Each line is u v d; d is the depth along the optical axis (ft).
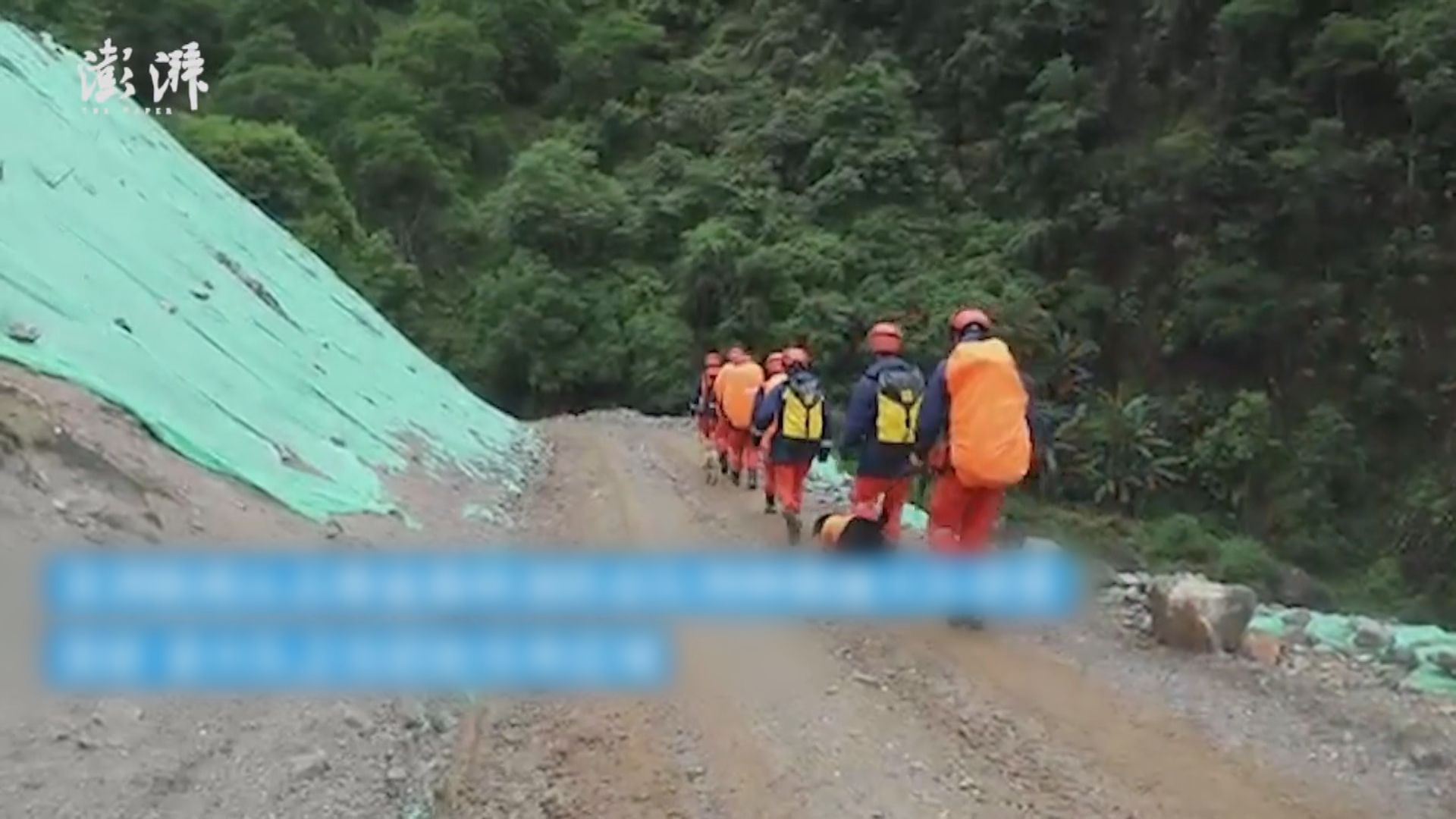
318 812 13.83
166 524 20.56
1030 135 207.82
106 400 24.44
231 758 14.47
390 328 74.90
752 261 196.13
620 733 18.17
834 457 60.59
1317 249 173.47
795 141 233.14
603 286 206.08
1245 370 175.52
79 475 20.10
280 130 168.45
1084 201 196.85
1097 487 161.68
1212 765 17.16
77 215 35.73
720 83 267.59
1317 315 168.86
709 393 61.21
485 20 275.59
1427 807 15.80
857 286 203.31
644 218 216.13
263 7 264.93
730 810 15.43
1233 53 185.88
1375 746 18.13
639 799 15.76
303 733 15.67
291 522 25.29
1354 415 164.35
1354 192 170.71
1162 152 184.55
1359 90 176.14
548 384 197.98
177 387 28.86
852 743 17.88
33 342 24.88
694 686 20.29
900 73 239.50
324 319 54.54
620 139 258.37
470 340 203.21
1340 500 158.40
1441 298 162.81
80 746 13.50
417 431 47.55
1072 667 22.07
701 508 44.96
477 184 252.01
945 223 214.90
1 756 12.78
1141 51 203.51
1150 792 16.15
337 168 228.02
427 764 16.52
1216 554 136.87
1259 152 180.04
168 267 39.34
